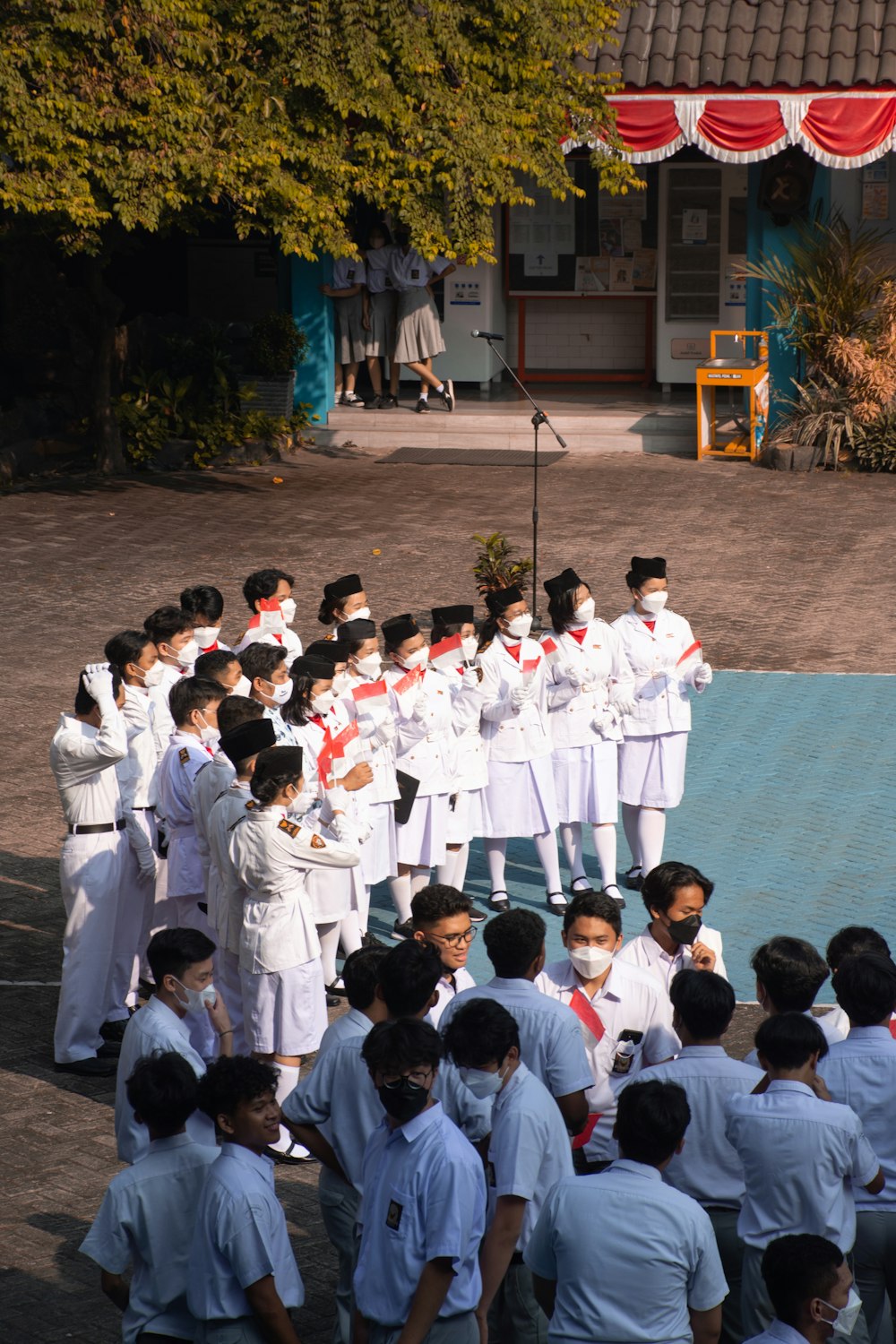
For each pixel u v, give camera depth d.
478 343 27.75
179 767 9.80
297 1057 8.81
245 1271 5.75
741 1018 10.40
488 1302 5.94
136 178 19.59
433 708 11.45
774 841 13.12
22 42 19.36
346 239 21.31
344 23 20.55
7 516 22.22
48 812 13.62
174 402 25.12
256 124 20.34
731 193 26.88
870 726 15.30
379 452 25.84
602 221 27.94
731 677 16.44
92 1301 7.27
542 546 20.38
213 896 9.17
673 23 23.91
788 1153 6.09
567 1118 6.65
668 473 24.05
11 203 19.39
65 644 17.28
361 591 11.95
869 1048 6.61
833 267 23.91
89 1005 9.67
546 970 7.32
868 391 23.69
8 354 25.59
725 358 25.50
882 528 20.98
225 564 19.86
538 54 22.25
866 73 22.88
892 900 12.07
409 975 6.26
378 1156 5.73
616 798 12.47
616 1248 5.46
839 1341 6.04
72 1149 8.75
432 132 21.20
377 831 11.13
